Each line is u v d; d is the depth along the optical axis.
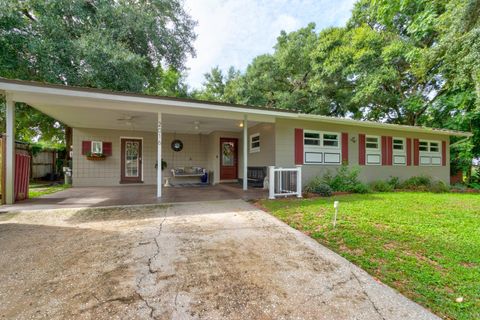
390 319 1.72
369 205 5.43
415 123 13.84
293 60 15.06
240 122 8.10
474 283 2.21
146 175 9.73
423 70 7.53
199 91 20.75
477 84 5.73
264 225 3.88
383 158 9.73
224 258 2.65
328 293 2.02
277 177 7.08
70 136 11.67
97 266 2.41
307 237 3.35
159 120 6.09
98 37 8.41
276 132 7.76
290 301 1.90
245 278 2.23
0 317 1.65
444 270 2.46
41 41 7.61
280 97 15.11
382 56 11.07
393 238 3.31
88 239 3.13
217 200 5.84
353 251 2.90
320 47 13.15
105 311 1.73
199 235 3.35
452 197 7.26
